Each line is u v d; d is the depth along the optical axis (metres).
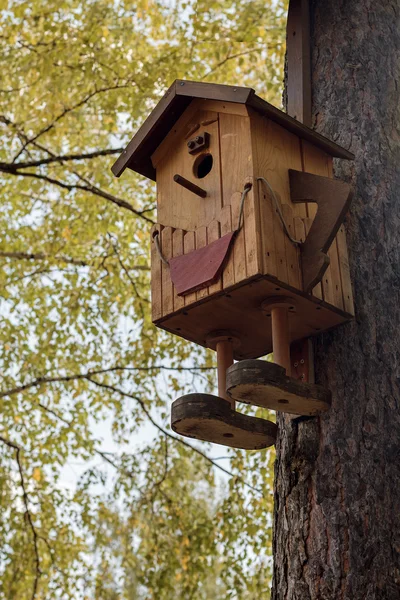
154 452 7.56
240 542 6.93
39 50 7.51
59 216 8.00
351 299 3.39
